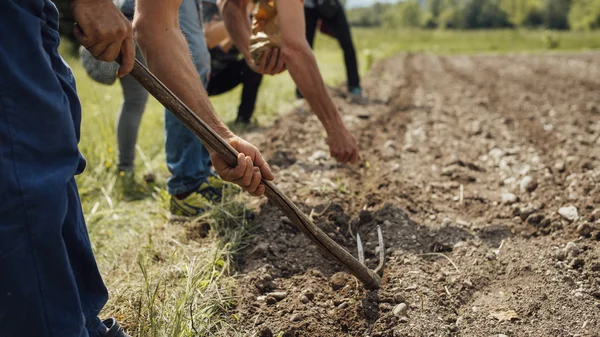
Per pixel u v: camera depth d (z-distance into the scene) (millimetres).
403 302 2496
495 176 4289
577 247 2877
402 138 5500
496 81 10250
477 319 2439
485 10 95812
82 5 1645
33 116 1440
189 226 3281
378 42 28375
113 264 2957
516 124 6074
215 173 3943
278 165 4438
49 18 1556
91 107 6059
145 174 4156
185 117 1831
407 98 8125
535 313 2439
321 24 7609
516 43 31266
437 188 3947
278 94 7965
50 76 1491
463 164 4504
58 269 1471
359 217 3369
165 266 2764
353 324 2367
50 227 1443
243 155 1908
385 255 2936
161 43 2062
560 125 5926
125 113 4133
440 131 5809
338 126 3057
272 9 3201
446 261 2891
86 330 1575
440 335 2307
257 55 3244
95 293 1694
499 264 2857
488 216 3479
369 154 4840
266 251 2924
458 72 12320
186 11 3277
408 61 15992
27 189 1404
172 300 2449
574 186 3775
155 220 3541
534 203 3574
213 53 5074
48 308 1461
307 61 2869
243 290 2588
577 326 2342
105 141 4961
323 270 2805
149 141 5176
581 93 8195
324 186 3797
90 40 1675
